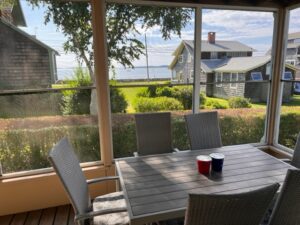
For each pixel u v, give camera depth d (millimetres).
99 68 2686
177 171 1877
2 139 2572
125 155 3059
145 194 1552
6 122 2557
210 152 2281
